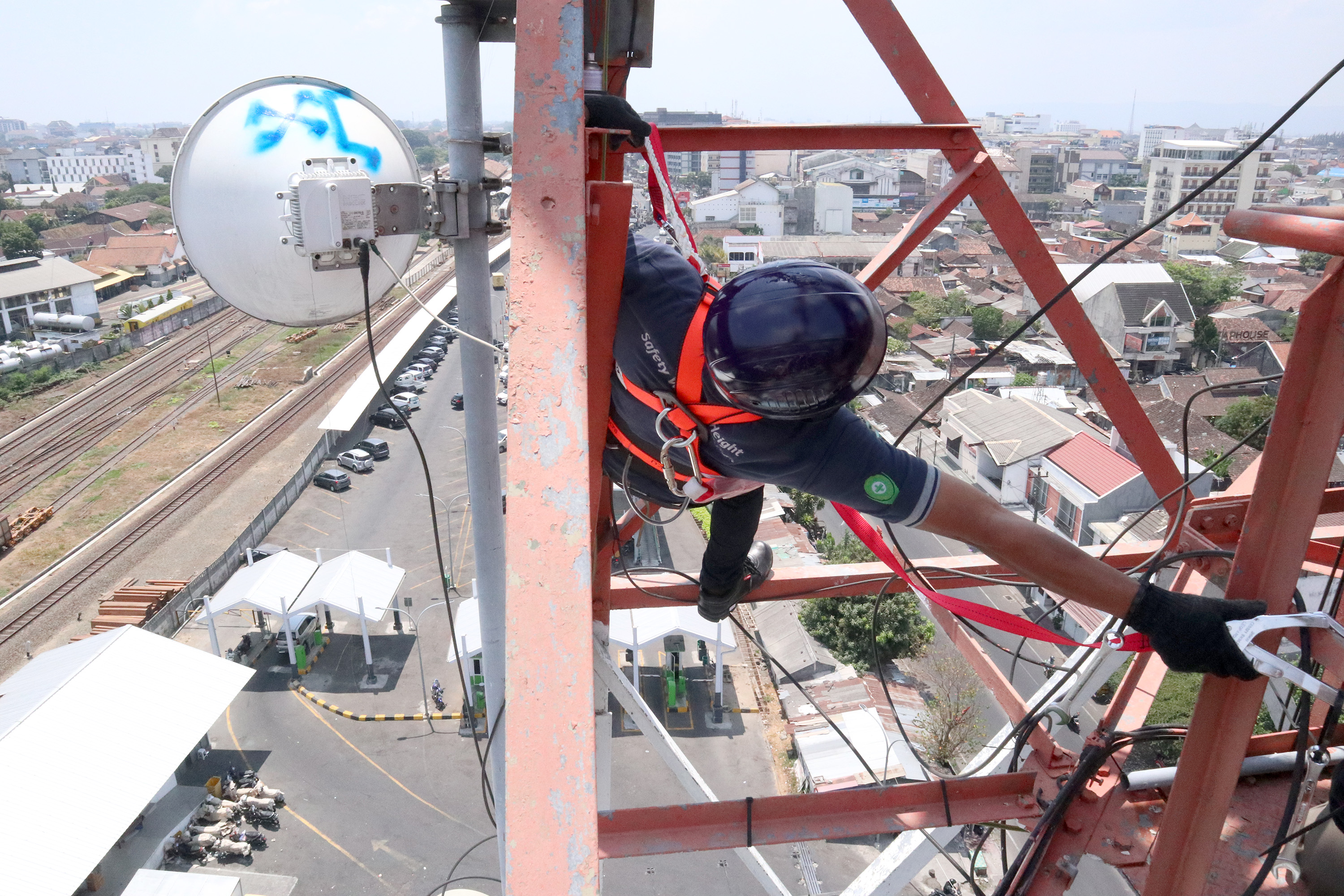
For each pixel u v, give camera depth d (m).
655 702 25.52
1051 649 27.72
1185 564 2.97
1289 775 3.19
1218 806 2.25
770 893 3.48
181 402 54.47
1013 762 3.29
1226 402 48.12
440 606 31.28
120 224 108.81
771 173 157.88
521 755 1.09
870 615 26.28
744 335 1.62
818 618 27.30
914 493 1.75
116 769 19.77
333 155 3.10
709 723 24.69
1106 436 38.53
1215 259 90.06
